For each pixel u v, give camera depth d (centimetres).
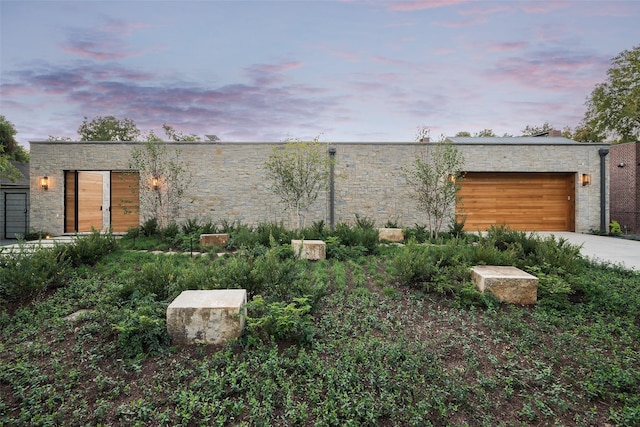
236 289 402
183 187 1264
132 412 227
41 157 1241
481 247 568
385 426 225
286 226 1284
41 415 228
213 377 260
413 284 511
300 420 225
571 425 231
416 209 1307
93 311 407
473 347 332
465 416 237
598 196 1364
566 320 394
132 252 770
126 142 1254
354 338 346
